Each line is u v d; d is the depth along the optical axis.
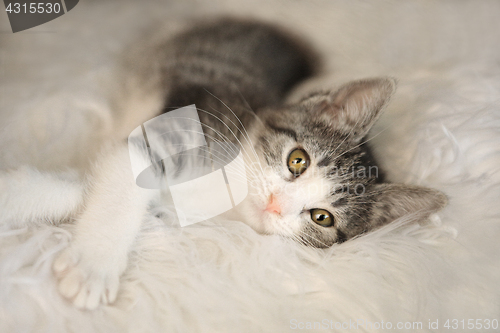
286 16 0.36
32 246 0.27
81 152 0.30
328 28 0.36
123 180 0.29
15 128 0.30
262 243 0.29
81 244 0.27
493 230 0.29
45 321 0.26
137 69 0.32
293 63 0.35
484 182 0.30
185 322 0.26
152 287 0.27
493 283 0.27
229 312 0.26
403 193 0.30
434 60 0.36
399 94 0.33
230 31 0.34
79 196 0.29
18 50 0.32
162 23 0.33
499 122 0.31
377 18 0.37
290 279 0.27
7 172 0.28
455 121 0.32
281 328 0.26
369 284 0.27
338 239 0.31
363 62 0.36
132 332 0.26
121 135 0.30
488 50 0.36
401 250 0.28
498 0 0.37
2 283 0.26
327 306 0.27
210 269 0.27
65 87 0.31
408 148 0.32
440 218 0.29
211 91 0.32
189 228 0.29
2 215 0.27
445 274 0.27
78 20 0.33
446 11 0.37
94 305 0.26
